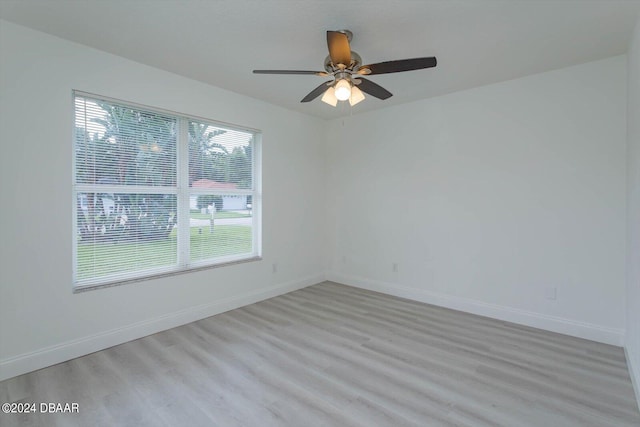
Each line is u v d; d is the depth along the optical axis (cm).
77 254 274
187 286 340
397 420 190
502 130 344
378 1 205
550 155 317
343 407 202
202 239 362
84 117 275
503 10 214
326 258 514
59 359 256
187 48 270
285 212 445
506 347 283
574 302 307
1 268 232
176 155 338
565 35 245
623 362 257
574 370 245
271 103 418
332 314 364
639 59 211
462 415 194
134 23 233
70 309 263
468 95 366
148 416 194
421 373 241
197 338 302
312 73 241
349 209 483
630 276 252
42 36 246
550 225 319
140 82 299
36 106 244
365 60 286
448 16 221
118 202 296
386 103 418
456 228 379
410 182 417
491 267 355
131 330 297
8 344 234
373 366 251
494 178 351
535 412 197
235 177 393
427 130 400
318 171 496
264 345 287
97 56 273
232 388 222
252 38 253
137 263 310
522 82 330
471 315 362
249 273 401
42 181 248
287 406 203
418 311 375
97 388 221
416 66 224
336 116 482
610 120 287
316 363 255
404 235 425
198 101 343
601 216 293
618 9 211
